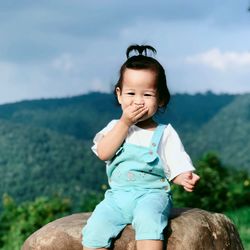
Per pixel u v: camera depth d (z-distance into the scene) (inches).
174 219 217.0
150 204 205.9
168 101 218.7
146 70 211.6
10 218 542.9
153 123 220.7
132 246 207.9
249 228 450.6
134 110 209.5
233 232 235.0
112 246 209.2
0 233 535.2
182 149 217.8
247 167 1689.2
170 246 210.4
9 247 514.9
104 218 208.4
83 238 209.0
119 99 218.8
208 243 217.5
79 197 1243.8
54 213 540.1
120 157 215.0
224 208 557.0
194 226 216.2
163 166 214.5
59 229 219.9
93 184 1333.7
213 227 223.8
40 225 527.5
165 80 216.1
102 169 1400.1
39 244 219.3
